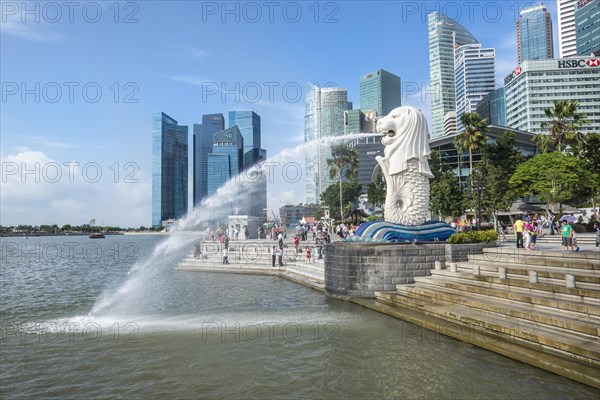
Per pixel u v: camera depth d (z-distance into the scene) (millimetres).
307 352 12000
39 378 10445
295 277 27969
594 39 154875
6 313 18500
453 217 53188
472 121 49344
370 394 9125
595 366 9172
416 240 20781
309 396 9133
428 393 9016
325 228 41375
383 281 18688
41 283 29906
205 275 31547
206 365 11148
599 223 22438
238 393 9375
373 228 21031
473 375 9758
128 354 12117
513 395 8664
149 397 9266
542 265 15875
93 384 10023
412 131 21797
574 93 116938
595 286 12125
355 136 29859
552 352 10148
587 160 45531
